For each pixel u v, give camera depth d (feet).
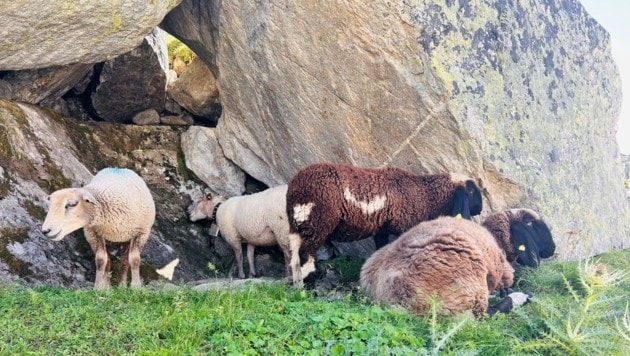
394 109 22.06
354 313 14.20
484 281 15.55
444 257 15.24
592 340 12.51
